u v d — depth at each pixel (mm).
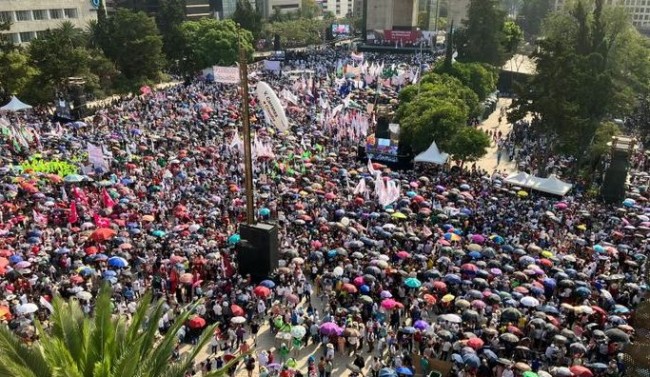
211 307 31984
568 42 68562
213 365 27969
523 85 64062
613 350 27719
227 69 85750
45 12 124938
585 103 60781
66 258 36094
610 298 32531
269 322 32719
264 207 45312
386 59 141000
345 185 51531
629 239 41562
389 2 170625
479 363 26078
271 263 36250
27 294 32375
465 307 31156
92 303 32406
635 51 82312
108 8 167625
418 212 45406
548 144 61906
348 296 33250
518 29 121938
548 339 29422
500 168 65875
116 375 13891
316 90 89688
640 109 84562
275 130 69312
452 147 57719
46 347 14773
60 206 44375
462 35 109750
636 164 63719
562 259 37938
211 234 40719
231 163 55594
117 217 43344
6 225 41031
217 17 184375
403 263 37031
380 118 62062
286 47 174875
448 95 69812
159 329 29828
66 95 78688
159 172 52906
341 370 29125
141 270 36250
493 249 38375
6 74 77562
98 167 51969
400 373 26406
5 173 50500
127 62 97000
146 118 74562
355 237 40031
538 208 47469
